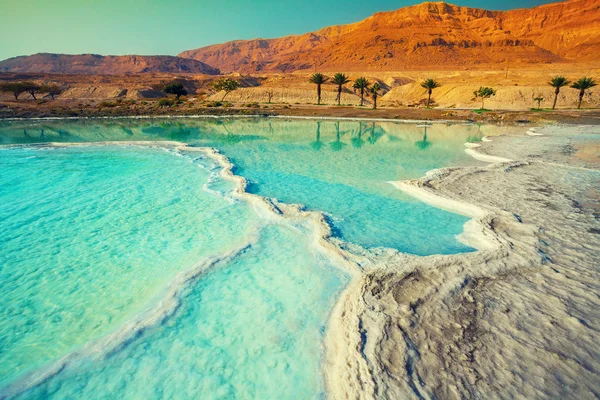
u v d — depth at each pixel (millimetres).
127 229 11562
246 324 6965
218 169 18594
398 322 6664
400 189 15641
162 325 6902
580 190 14672
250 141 28688
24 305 7836
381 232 11320
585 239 10141
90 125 38375
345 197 14617
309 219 11750
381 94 92188
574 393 5191
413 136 31766
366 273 8359
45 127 36500
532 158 20797
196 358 6152
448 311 7043
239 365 5996
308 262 9172
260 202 13250
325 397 5254
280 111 50125
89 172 18312
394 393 5105
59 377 5738
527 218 11766
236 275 8609
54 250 10242
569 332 6449
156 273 9031
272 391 5465
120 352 6234
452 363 5707
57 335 6938
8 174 17938
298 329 6805
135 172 18250
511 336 6355
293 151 24438
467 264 8797
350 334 6363
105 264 9477
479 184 15719
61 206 13602
